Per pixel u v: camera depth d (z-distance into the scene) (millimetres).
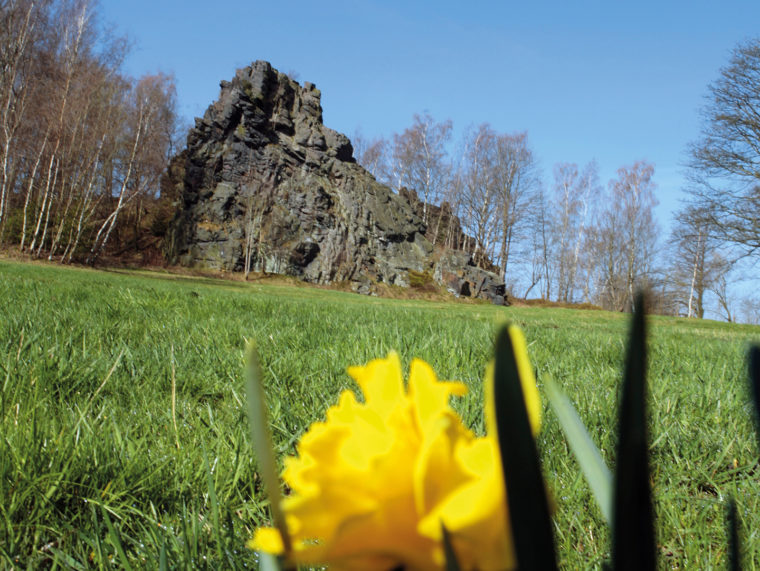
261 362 3031
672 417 2273
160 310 5113
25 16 29922
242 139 42094
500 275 55281
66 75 30234
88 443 1683
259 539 276
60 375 2406
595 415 2260
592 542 1344
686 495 1600
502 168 55594
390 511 255
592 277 60000
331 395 2576
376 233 45531
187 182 41281
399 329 4574
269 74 44625
